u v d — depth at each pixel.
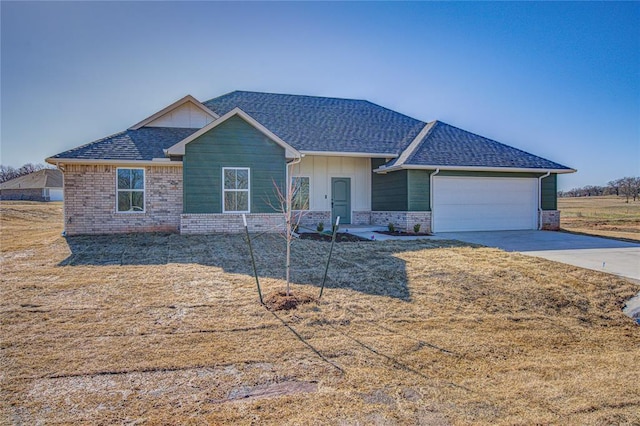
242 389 3.97
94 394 3.80
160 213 14.99
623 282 8.15
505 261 9.87
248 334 5.42
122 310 6.22
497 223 17.41
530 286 7.93
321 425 3.34
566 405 3.76
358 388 4.03
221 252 10.77
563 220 23.56
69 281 7.79
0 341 5.00
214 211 14.04
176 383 4.06
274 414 3.51
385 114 22.14
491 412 3.60
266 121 18.86
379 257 10.26
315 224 18.52
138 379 4.13
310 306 6.52
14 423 3.30
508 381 4.29
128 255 10.35
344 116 20.94
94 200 14.46
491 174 17.31
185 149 13.80
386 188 17.95
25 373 4.20
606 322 6.49
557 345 5.48
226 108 19.38
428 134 18.72
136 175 14.84
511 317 6.48
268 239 12.92
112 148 14.88
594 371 4.62
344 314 6.28
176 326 5.63
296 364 4.56
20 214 28.67
